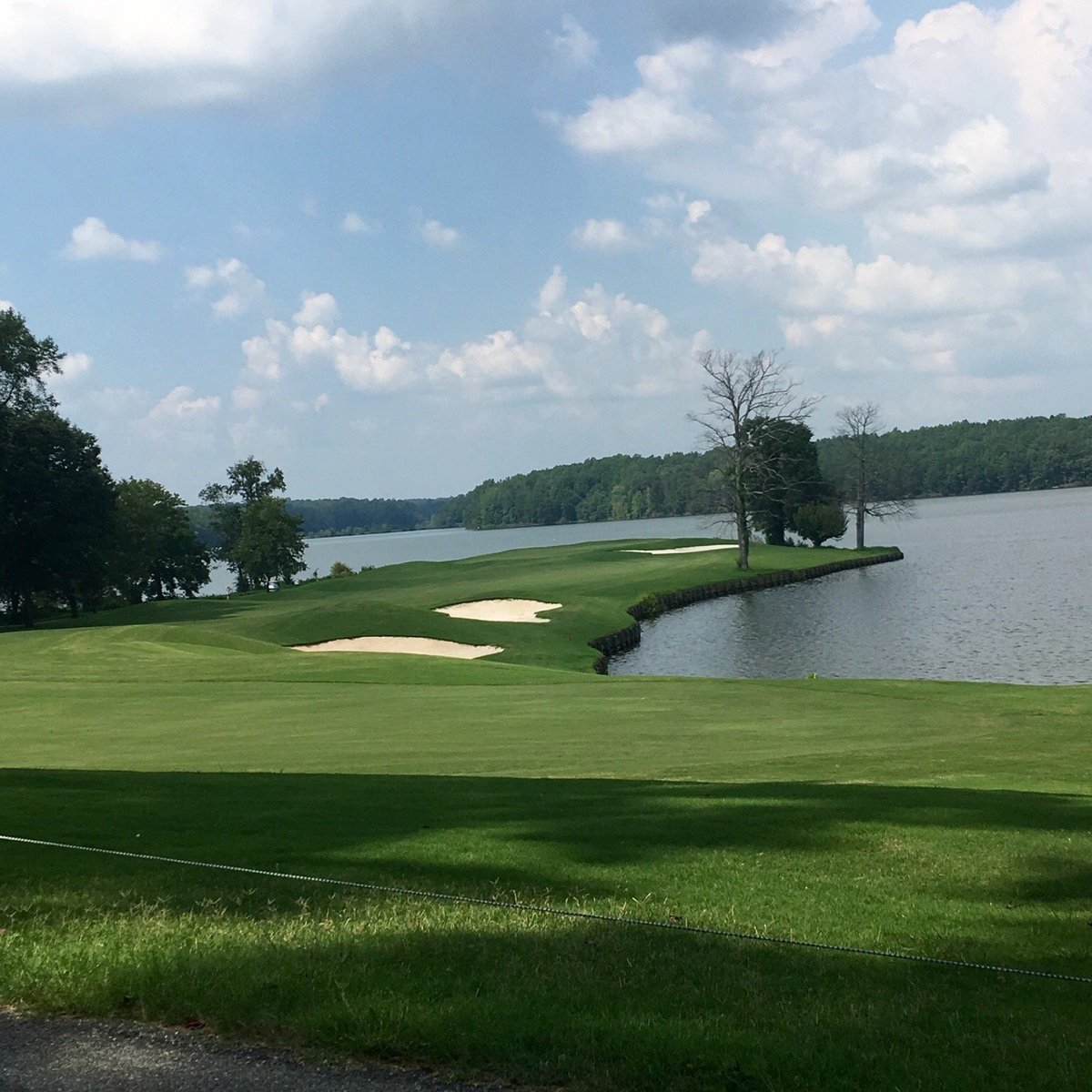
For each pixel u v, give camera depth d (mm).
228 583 188875
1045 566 74375
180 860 8750
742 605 65188
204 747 18781
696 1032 5047
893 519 176500
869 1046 5031
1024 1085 4664
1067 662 38875
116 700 25844
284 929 6703
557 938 6664
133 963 5949
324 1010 5230
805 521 106125
